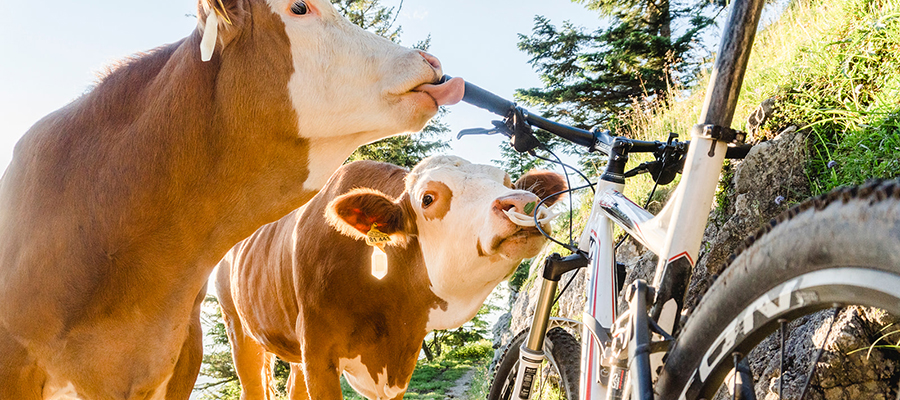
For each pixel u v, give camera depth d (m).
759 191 3.22
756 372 2.61
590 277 1.98
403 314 3.38
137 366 2.30
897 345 1.99
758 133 3.45
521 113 2.45
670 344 1.31
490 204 2.96
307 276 3.42
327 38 2.20
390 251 3.33
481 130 2.55
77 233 2.14
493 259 3.06
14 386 2.12
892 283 0.81
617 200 2.03
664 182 2.42
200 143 2.19
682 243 1.49
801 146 3.11
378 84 2.18
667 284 1.49
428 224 3.21
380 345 3.37
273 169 2.26
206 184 2.22
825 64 3.29
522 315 6.44
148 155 2.17
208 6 1.97
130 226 2.17
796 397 2.26
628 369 1.37
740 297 1.11
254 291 4.23
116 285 2.18
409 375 3.57
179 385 2.60
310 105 2.19
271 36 2.18
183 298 2.36
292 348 4.09
